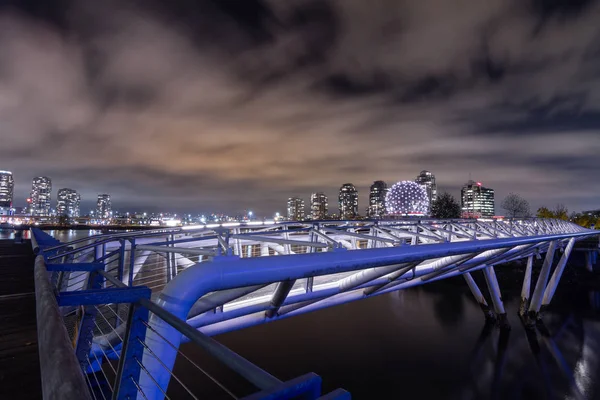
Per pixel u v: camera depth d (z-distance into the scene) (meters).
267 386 1.12
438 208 81.25
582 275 55.81
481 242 12.86
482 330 32.25
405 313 37.84
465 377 23.09
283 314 10.93
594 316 35.97
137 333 2.44
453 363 25.20
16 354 5.73
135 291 2.46
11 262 17.34
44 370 1.23
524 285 36.47
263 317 10.38
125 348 2.42
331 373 23.66
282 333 31.33
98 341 6.21
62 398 0.93
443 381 22.62
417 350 27.56
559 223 44.28
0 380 4.84
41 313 1.99
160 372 4.51
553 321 34.69
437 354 26.83
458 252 11.33
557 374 23.55
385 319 35.72
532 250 31.06
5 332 6.80
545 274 33.00
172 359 4.73
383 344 28.75
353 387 21.81
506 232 26.69
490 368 24.38
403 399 20.47
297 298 9.94
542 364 25.03
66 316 6.09
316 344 28.70
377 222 15.73
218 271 5.74
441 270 16.00
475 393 21.14
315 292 10.49
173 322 1.80
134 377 2.39
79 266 4.10
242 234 10.30
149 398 4.30
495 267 58.66
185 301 5.26
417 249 9.76
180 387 19.81
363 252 8.30
